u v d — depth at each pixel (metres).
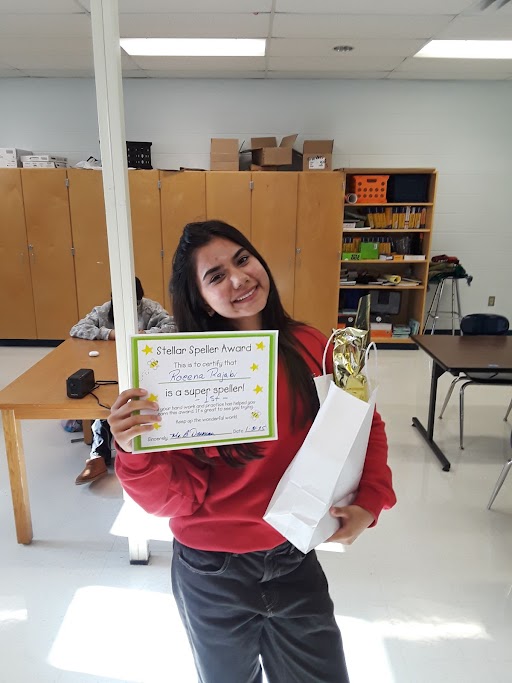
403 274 5.90
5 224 5.34
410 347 5.76
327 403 0.80
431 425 3.27
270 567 0.91
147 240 5.31
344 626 1.82
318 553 2.23
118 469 0.80
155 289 5.43
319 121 5.67
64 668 1.64
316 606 0.96
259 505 0.88
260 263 0.86
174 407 0.76
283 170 5.52
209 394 0.77
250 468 0.87
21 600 1.93
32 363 5.05
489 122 5.67
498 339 3.49
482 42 4.25
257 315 0.89
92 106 5.66
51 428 3.57
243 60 4.80
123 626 1.81
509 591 2.01
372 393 0.80
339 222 5.25
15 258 5.43
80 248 5.39
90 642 1.74
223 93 5.60
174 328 0.89
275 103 5.63
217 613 0.92
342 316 5.63
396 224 5.44
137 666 1.65
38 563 2.14
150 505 0.84
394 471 2.97
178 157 5.78
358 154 5.76
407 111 5.64
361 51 4.50
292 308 5.46
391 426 3.62
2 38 4.20
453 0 3.39
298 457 0.81
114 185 1.68
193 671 1.63
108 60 1.55
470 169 5.79
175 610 1.88
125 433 0.74
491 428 3.61
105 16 1.51
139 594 1.97
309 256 5.34
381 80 5.55
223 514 0.89
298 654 0.98
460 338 3.51
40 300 5.54
